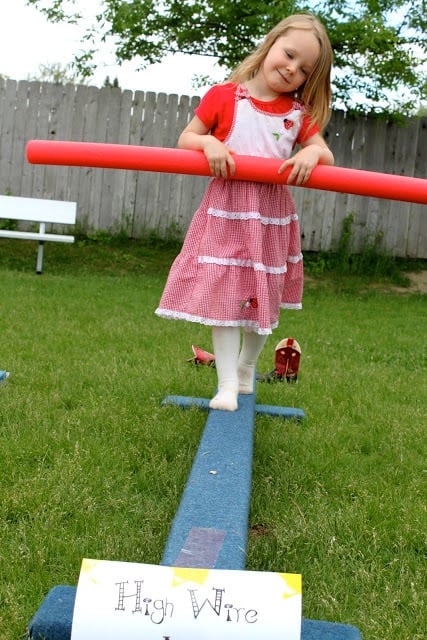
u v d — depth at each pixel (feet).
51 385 13.17
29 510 8.25
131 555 7.42
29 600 6.61
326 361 17.39
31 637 5.55
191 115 34.45
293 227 10.82
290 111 10.24
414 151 35.17
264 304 9.78
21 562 7.19
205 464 8.05
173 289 10.18
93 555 7.40
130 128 34.40
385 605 6.83
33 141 9.41
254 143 10.16
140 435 10.82
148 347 17.25
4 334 17.25
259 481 9.60
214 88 10.23
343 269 34.35
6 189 34.42
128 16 32.24
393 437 11.73
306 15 10.23
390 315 25.98
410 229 35.32
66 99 34.12
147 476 9.45
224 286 9.95
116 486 9.12
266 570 7.41
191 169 9.54
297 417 12.44
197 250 10.12
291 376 15.07
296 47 9.81
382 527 8.38
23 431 10.65
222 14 31.50
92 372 14.12
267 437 11.26
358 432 11.87
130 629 5.02
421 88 33.06
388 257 34.73
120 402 12.44
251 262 10.00
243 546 6.25
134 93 34.17
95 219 34.73
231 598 5.09
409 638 6.37
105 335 18.06
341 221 34.94
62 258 32.63
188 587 5.12
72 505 8.41
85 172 34.35
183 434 11.00
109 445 10.37
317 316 24.48
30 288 24.80
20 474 9.23
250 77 10.29
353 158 34.99
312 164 9.46
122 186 34.50
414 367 17.81
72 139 34.40
